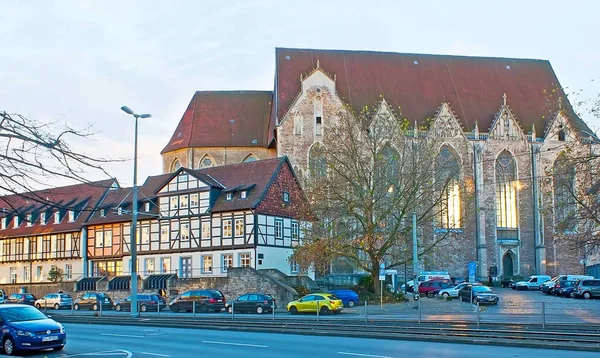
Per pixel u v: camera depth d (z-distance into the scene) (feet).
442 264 287.69
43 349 84.43
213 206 223.30
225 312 176.86
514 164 320.09
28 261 277.64
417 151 213.87
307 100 304.50
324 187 200.95
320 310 158.81
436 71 338.34
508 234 317.01
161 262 232.73
